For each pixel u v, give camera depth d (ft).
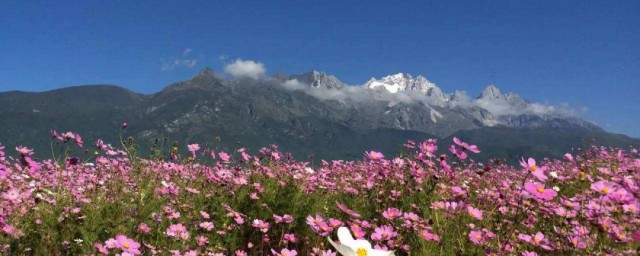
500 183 26.78
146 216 17.66
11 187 22.40
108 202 18.85
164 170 27.61
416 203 20.65
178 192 22.22
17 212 18.33
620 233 13.21
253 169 26.20
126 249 13.23
